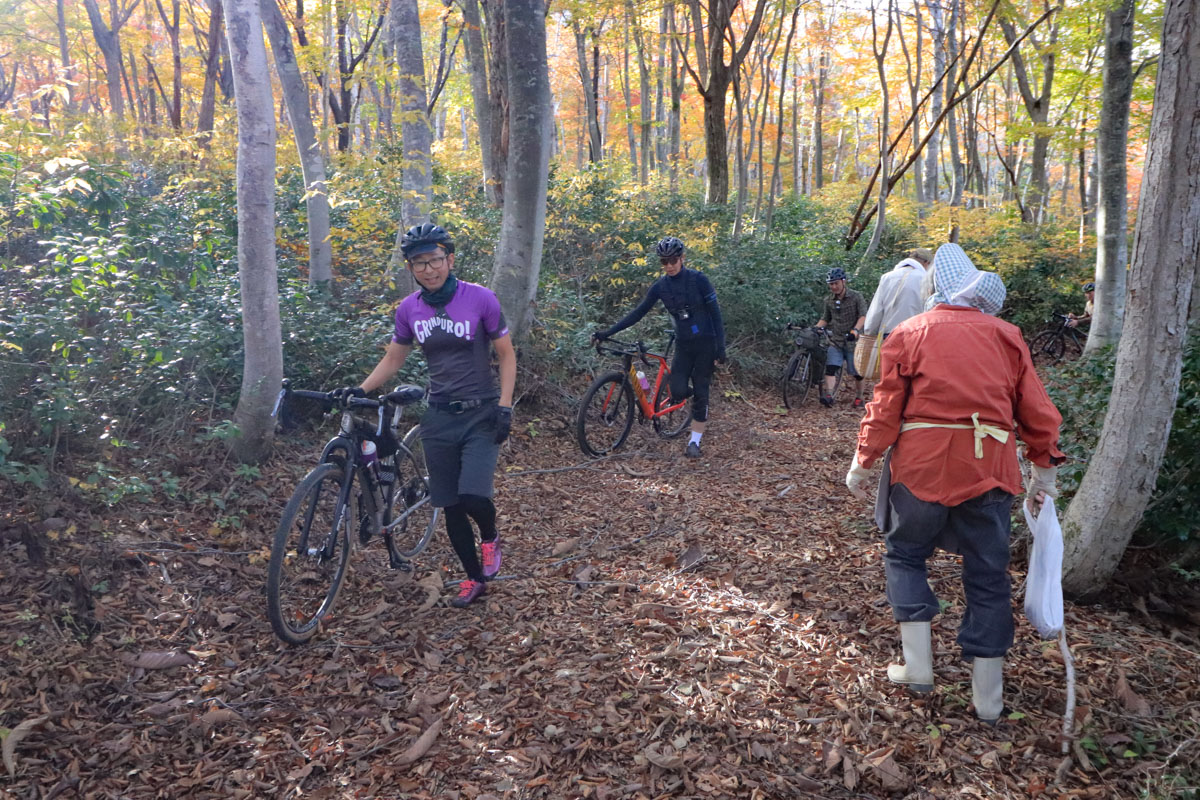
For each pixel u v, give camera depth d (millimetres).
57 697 2705
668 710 2777
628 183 12391
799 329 9477
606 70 25438
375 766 2508
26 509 3594
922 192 20922
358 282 7035
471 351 3467
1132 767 2488
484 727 2705
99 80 20781
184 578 3520
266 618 3375
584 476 5770
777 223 15953
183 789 2375
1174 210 3154
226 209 7746
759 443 7012
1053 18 13891
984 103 22625
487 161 10289
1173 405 3316
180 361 4516
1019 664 3053
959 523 2711
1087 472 3572
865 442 2801
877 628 3355
